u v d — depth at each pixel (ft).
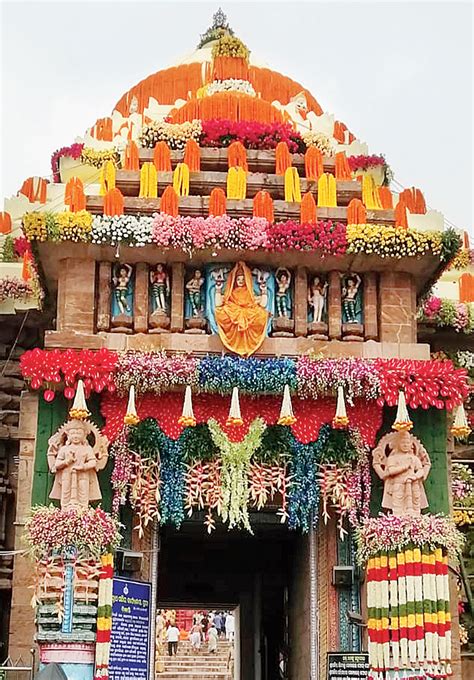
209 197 65.87
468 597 76.23
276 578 87.20
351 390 61.21
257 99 83.76
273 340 63.67
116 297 64.39
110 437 60.44
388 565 58.75
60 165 90.99
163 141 74.23
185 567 86.94
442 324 84.07
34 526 57.06
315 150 72.54
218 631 127.75
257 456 61.87
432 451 62.85
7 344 82.43
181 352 62.80
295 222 65.10
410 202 75.05
